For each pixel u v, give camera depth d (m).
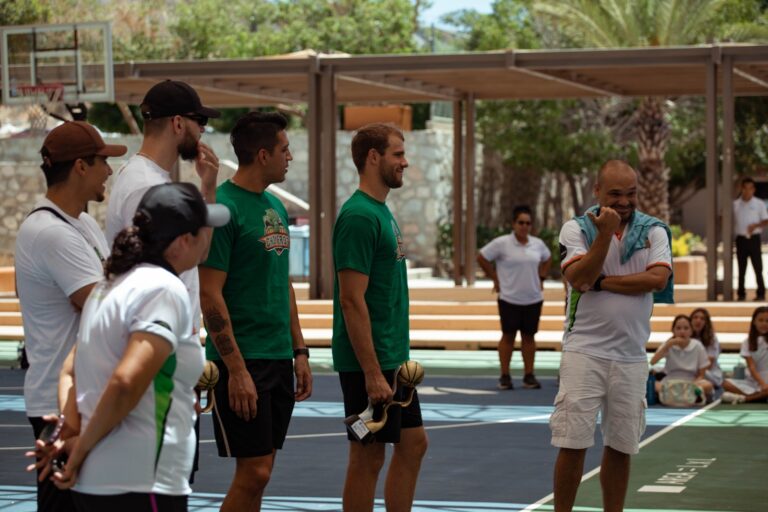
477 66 25.22
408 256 37.97
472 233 30.73
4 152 39.91
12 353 23.64
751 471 11.12
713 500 9.83
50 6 44.16
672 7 37.25
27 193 38.25
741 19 41.62
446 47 55.88
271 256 7.31
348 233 7.54
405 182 38.03
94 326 4.91
